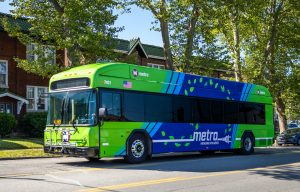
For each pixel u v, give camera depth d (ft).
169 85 59.36
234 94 71.51
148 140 55.42
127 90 53.26
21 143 78.48
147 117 55.31
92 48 75.00
